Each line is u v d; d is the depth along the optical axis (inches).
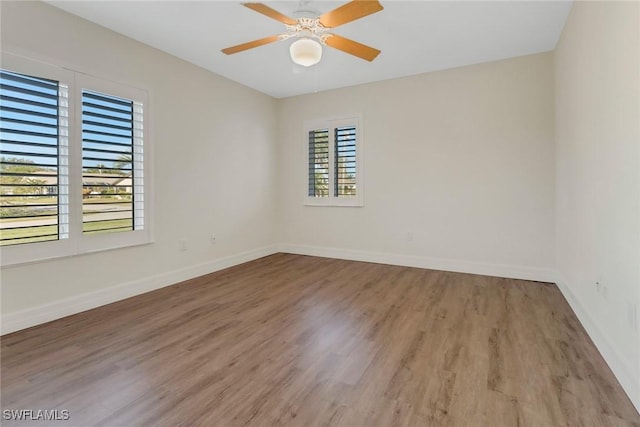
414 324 97.0
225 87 164.2
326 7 99.0
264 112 192.4
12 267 91.6
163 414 57.9
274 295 124.0
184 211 143.8
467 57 141.2
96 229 111.4
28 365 74.0
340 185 186.1
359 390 64.9
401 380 68.2
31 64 94.3
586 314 91.8
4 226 90.0
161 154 133.1
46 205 98.4
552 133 135.9
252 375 70.3
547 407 59.6
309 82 172.7
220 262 162.9
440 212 160.1
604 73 75.6
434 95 158.4
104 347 82.7
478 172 150.9
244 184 178.4
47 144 98.3
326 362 75.6
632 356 61.3
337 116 183.8
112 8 100.9
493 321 98.8
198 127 149.6
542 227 139.6
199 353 79.9
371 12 81.3
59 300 101.9
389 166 171.3
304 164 196.5
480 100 148.8
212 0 97.0
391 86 168.6
